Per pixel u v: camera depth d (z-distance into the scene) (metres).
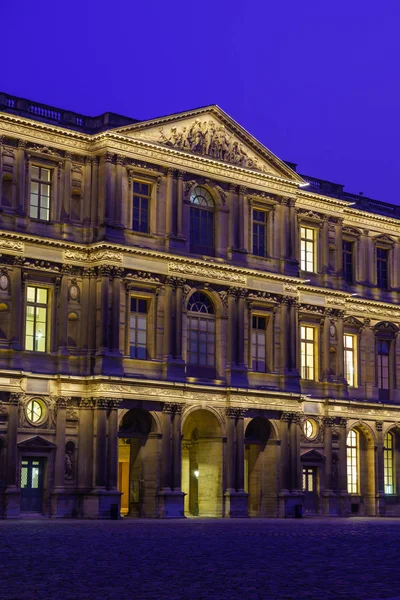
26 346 67.62
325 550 37.88
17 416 65.62
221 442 74.56
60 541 41.34
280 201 81.19
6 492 64.38
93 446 67.81
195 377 73.75
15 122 67.56
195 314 74.69
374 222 91.25
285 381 78.69
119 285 69.56
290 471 78.25
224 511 73.94
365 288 90.00
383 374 90.75
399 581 26.94
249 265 78.06
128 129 71.12
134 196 72.31
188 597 23.34
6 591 23.89
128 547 38.34
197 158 75.31
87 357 69.12
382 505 87.12
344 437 84.38
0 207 66.69
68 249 69.12
